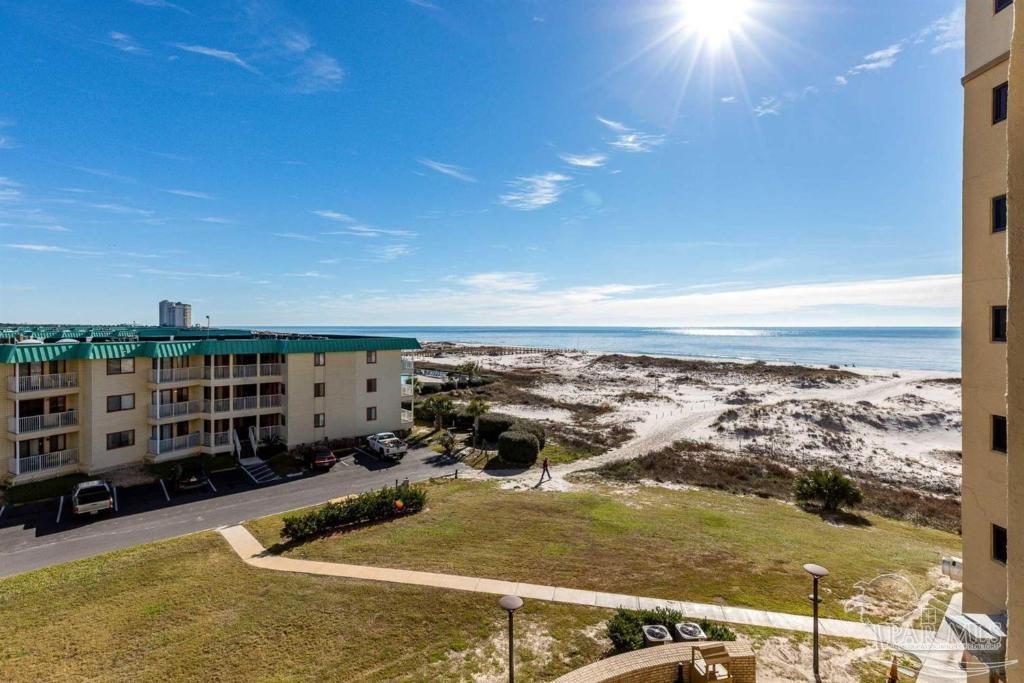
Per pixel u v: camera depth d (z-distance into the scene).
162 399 31.45
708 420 50.97
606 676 10.42
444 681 11.88
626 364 104.75
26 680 11.91
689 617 14.41
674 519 22.70
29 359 25.98
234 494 26.72
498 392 66.50
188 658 12.66
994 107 10.41
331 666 12.40
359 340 38.47
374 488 27.98
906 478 34.50
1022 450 4.26
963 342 11.08
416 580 16.36
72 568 17.58
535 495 26.45
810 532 21.84
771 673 12.05
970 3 10.98
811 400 59.03
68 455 28.23
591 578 16.64
